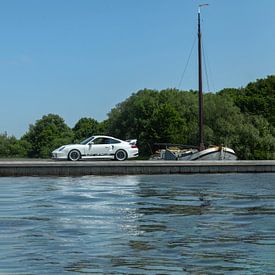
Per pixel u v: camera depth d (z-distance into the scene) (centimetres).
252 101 9212
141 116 8331
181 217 1230
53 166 3198
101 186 2253
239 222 1148
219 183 2438
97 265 750
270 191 1977
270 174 3275
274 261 774
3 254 822
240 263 761
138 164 3275
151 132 8050
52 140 9500
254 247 874
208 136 6881
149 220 1184
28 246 884
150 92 8819
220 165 3394
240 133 6962
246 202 1563
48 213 1302
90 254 822
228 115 7250
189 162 3375
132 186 2250
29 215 1263
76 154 3491
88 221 1165
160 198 1698
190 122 8012
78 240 938
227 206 1461
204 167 3369
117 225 1107
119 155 3544
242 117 7250
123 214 1285
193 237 966
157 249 858
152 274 700
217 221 1165
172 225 1108
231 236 974
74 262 768
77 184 2397
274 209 1388
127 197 1734
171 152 4700
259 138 6938
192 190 2025
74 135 10144
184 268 732
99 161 3381
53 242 918
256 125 7319
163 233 1007
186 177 2962
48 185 2341
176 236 976
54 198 1702
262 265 749
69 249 859
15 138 9575
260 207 1434
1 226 1092
